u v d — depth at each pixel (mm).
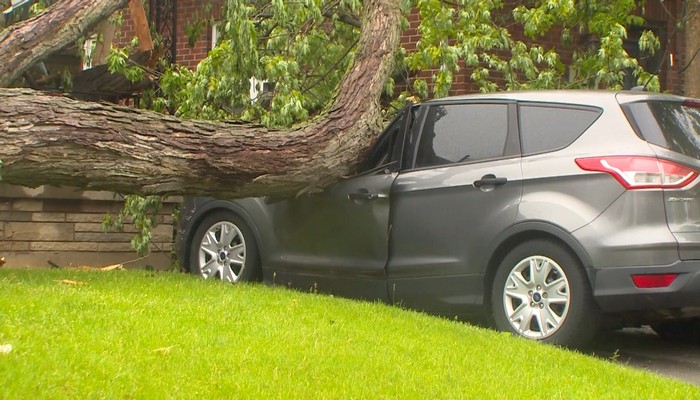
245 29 9695
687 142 7039
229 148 7770
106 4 8516
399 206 8000
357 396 4848
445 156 7891
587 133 7137
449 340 6477
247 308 6730
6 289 6418
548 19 10617
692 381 6832
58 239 11672
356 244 8258
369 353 5789
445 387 5223
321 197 8508
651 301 6676
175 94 10734
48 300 6062
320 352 5625
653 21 14430
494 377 5562
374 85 8609
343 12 10789
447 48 10227
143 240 10594
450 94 12414
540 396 5270
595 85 10984
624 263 6707
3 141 6848
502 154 7527
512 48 10656
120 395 4387
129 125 7402
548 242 7094
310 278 8602
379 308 7414
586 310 6883
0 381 4227
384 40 8766
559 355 6387
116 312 5973
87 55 12430
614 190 6824
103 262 11914
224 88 9914
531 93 7594
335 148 8219
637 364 7457
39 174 7109
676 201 6738
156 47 11383
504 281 7316
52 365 4582
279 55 10195
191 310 6363
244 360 5238
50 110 7066
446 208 7691
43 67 11461
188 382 4750
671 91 13992
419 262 7816
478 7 10539
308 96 10688
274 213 8805
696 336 8414
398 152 8211
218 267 9180
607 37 10445
